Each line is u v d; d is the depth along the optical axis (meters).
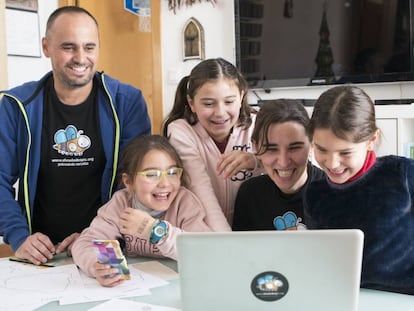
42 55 3.21
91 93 1.75
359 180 1.16
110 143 1.74
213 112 1.50
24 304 1.11
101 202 1.76
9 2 3.00
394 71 3.21
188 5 3.71
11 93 1.69
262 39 3.56
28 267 1.37
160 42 3.72
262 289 0.90
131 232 1.34
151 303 1.09
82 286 1.21
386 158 1.18
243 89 1.62
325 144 1.10
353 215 1.16
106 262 1.20
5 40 2.89
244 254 0.89
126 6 3.64
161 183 1.42
